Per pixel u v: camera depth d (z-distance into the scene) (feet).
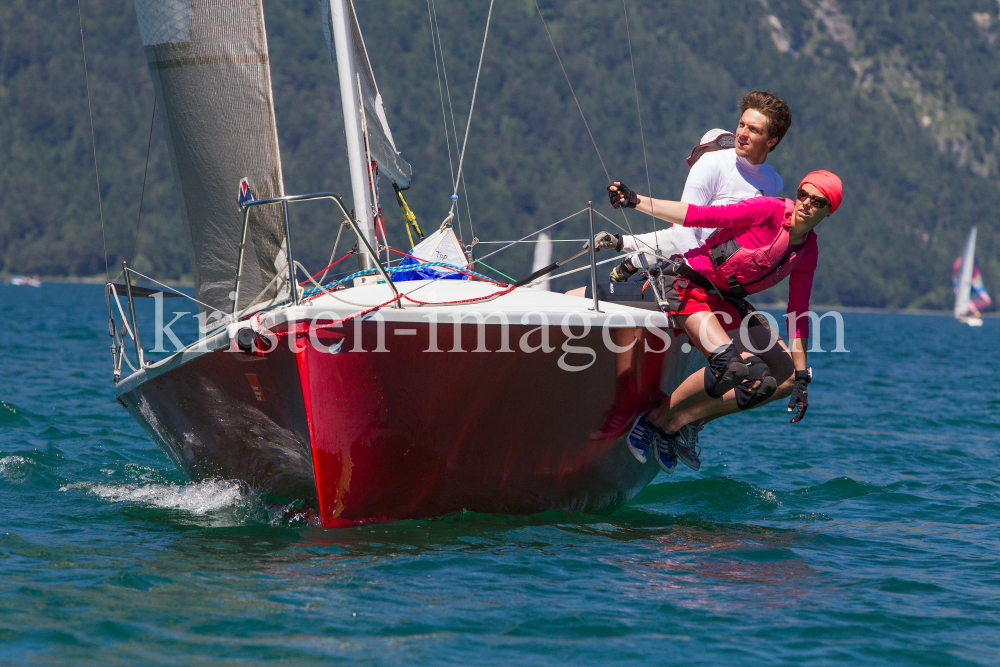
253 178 55.83
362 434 50.14
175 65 54.90
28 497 62.13
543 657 37.55
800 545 54.80
